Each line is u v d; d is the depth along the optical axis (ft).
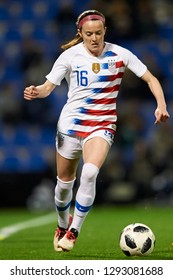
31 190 191.42
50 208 189.37
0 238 111.04
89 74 84.38
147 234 82.84
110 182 187.73
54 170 190.39
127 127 196.65
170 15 254.68
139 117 204.44
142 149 190.39
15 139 213.46
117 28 230.68
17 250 93.25
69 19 243.60
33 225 138.41
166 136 194.08
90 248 94.68
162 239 104.88
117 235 114.32
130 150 196.03
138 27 235.20
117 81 85.20
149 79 85.35
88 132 84.53
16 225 139.85
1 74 231.50
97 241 104.53
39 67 212.84
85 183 81.61
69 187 88.38
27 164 211.61
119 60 84.99
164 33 247.09
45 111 213.87
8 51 239.30
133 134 196.44
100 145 82.89
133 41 236.02
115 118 85.40
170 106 221.46
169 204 187.93
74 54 85.05
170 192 188.14
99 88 84.33
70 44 86.28
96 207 187.42
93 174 81.10
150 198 188.14
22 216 165.89
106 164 188.24
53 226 134.21
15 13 256.52
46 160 209.87
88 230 124.47
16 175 191.62
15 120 212.84
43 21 253.85
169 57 240.32
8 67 233.14
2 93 214.07
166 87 225.35
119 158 190.80
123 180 188.65
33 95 84.94
